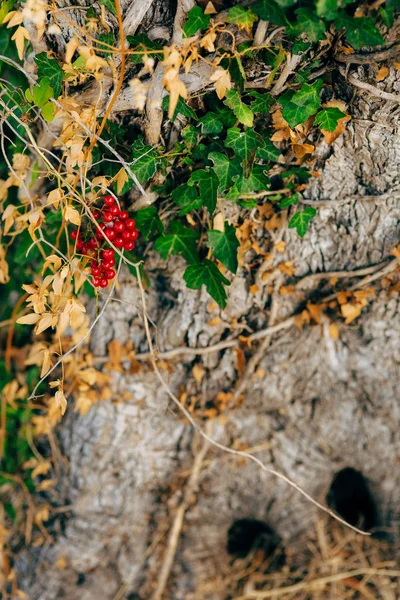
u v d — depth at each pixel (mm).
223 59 785
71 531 1018
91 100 814
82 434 989
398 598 1071
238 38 773
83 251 803
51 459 1022
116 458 998
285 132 818
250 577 1100
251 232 902
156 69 789
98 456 993
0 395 1041
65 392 986
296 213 866
